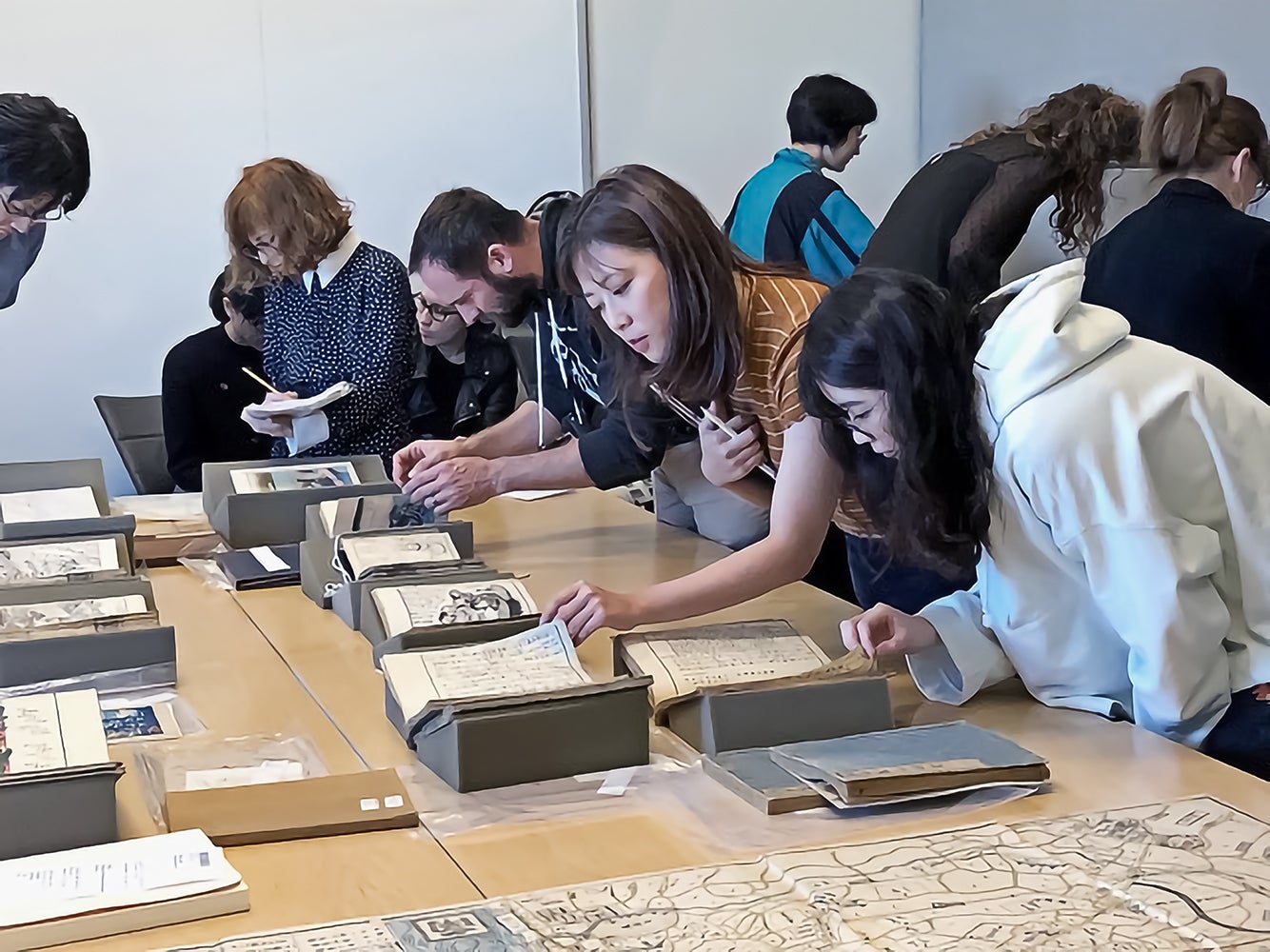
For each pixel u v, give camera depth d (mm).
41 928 1144
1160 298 2533
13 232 3492
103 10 3477
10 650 1765
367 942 1127
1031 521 1615
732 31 4047
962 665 1717
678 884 1233
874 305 1539
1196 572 1549
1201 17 3117
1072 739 1591
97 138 3529
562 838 1352
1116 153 2666
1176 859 1263
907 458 1560
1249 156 2566
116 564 2188
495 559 2455
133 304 3627
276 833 1353
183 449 3535
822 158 3955
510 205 3936
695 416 2152
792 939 1126
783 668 1729
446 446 2650
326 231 3289
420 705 1604
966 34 3977
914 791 1406
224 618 2143
